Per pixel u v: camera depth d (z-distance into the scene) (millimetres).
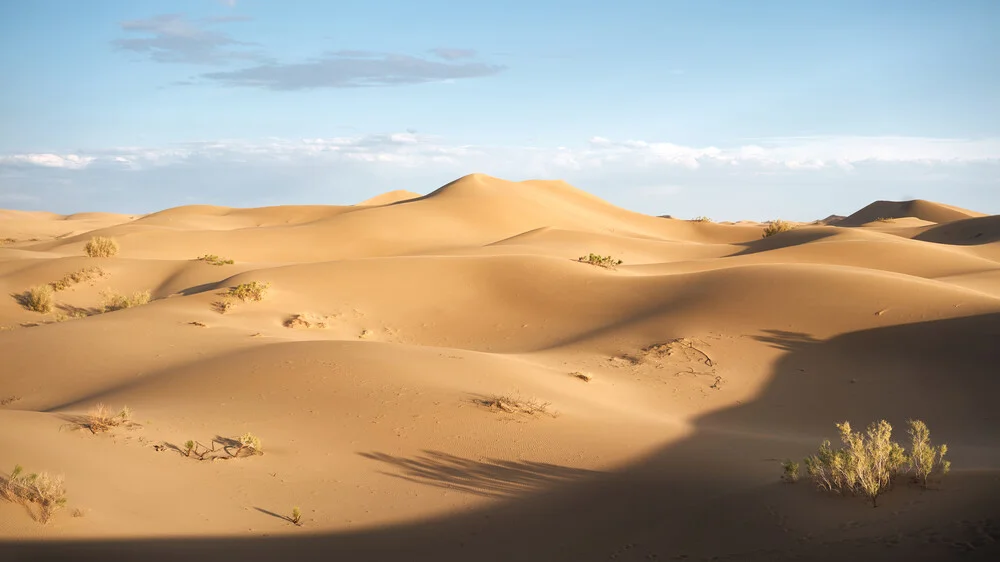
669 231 121750
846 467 10391
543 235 78062
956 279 45562
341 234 87062
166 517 10156
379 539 10070
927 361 21891
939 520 8766
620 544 9727
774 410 19781
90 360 22812
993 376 20375
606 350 26141
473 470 12867
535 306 35156
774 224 89188
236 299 33594
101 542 8930
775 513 9961
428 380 17969
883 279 28734
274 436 14266
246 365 19062
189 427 14430
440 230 94000
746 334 25594
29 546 8469
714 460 13484
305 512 10945
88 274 47656
